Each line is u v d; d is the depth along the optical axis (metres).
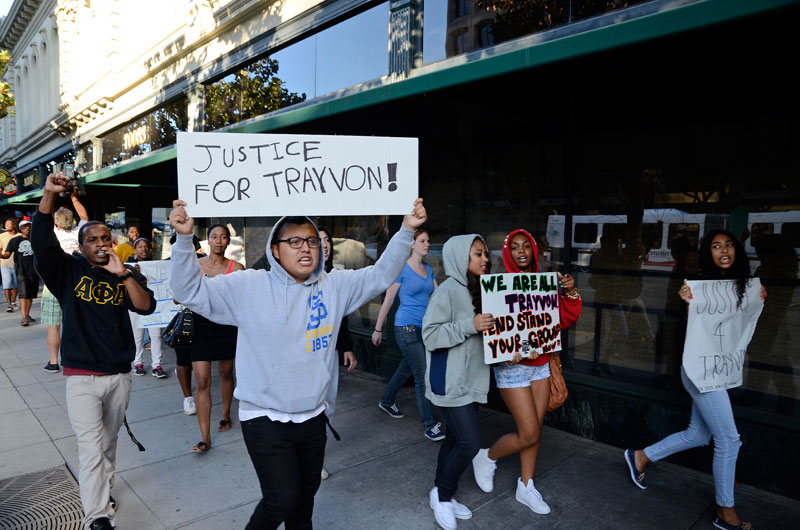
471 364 3.04
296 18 7.46
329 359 2.29
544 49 3.13
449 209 5.84
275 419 2.15
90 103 15.50
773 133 3.84
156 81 11.93
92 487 2.85
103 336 2.96
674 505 3.35
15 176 27.59
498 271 5.42
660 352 4.41
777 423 3.49
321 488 3.56
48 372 6.57
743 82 3.85
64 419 4.92
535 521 3.16
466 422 2.98
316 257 2.17
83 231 2.87
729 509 3.04
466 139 5.60
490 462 3.46
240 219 9.32
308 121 4.81
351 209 2.43
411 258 4.36
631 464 3.58
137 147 13.57
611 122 4.61
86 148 17.64
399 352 6.01
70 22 17.84
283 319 2.12
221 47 9.38
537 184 5.10
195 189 2.19
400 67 5.91
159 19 11.66
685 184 4.28
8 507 3.35
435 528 3.08
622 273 4.63
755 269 3.99
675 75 3.72
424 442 4.37
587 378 4.50
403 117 4.98
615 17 4.11
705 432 3.21
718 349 3.06
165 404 5.36
